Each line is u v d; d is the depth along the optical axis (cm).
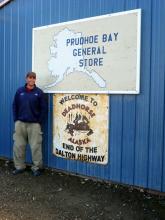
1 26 425
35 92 369
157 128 303
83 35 347
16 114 379
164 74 298
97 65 337
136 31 310
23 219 269
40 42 385
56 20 371
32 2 391
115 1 324
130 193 313
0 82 430
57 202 300
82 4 348
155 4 301
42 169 387
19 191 326
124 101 322
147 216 272
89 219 269
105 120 335
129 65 315
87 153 349
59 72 368
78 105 354
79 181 348
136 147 316
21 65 407
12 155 423
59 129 371
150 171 309
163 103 299
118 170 329
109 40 328
